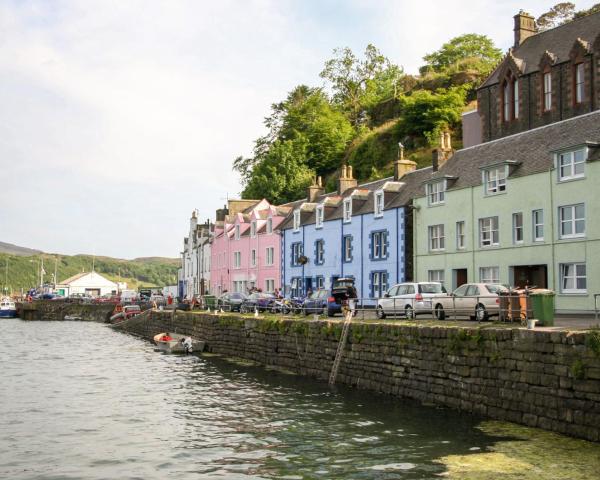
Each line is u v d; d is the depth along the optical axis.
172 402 23.41
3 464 15.29
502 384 18.45
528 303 20.91
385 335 24.12
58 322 90.62
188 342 42.16
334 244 49.94
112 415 21.08
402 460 14.78
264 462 15.09
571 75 43.66
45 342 53.34
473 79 89.38
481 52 103.12
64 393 25.75
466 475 13.43
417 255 41.47
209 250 77.38
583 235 30.56
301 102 102.88
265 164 86.50
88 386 27.64
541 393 17.03
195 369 33.25
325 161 89.25
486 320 24.69
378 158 81.81
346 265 48.47
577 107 43.31
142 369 33.62
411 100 81.06
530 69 47.16
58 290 137.75
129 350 45.06
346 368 26.56
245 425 19.16
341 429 18.17
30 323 88.00
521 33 51.09
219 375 30.67
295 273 55.28
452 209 38.66
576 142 32.62
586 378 15.63
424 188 41.72
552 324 20.20
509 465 13.95
